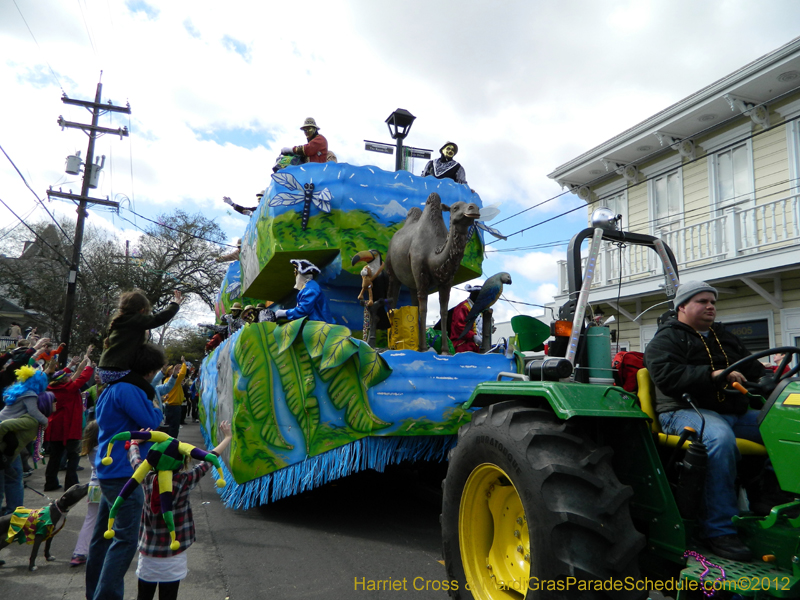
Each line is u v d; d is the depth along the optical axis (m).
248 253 7.60
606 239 3.25
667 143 12.26
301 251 5.96
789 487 2.23
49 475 6.84
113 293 31.00
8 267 30.56
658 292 11.72
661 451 2.88
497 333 19.02
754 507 2.69
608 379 3.01
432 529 5.06
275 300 8.58
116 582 2.79
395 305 5.89
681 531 2.46
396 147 8.48
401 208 6.30
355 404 4.83
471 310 6.20
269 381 4.87
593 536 2.28
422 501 6.17
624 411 2.58
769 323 10.38
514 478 2.54
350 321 6.60
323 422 4.85
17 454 4.70
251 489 4.88
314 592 3.58
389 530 5.01
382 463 4.82
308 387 4.87
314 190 5.97
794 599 2.14
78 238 19.33
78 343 27.72
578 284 3.18
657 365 2.73
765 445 2.36
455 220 4.86
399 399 4.86
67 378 7.02
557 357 3.05
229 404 5.21
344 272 6.13
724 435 2.50
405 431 4.82
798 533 2.20
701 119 11.48
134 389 3.04
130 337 3.16
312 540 4.68
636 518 2.72
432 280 5.27
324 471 4.79
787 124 10.36
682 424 2.66
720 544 2.41
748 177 11.02
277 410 4.86
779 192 9.93
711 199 11.66
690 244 11.62
